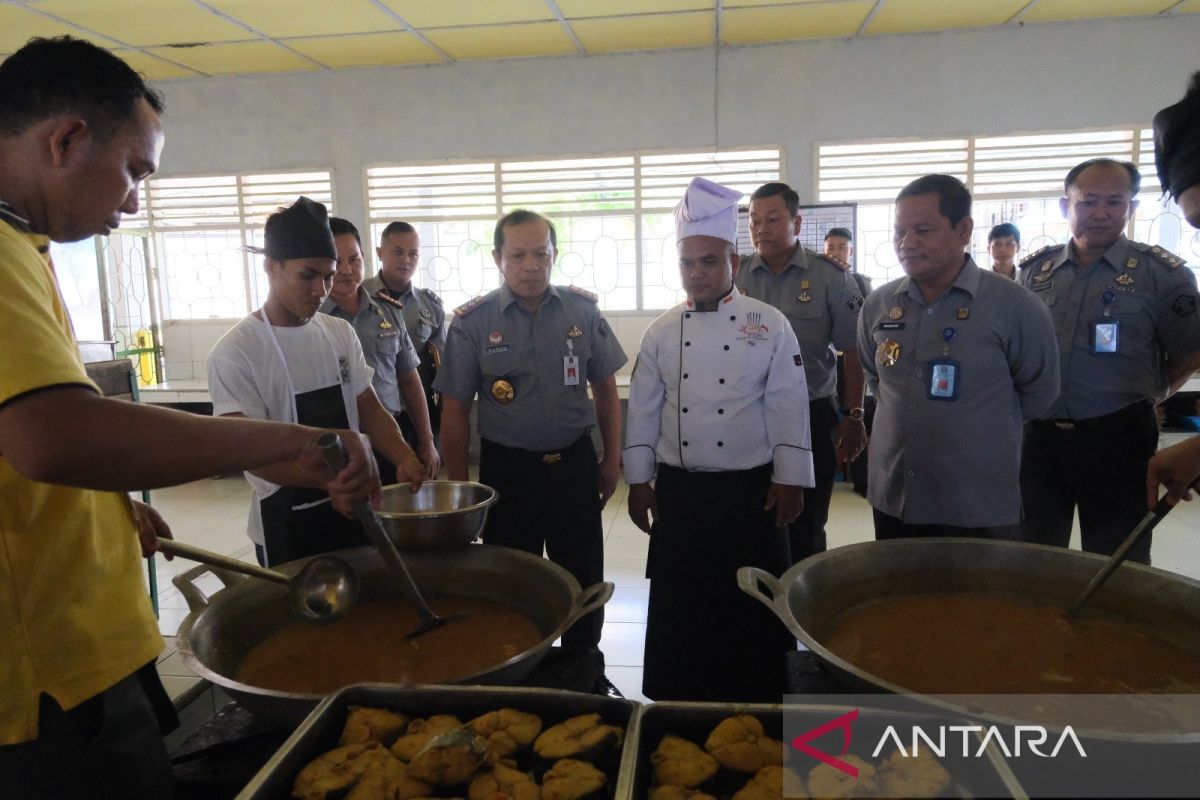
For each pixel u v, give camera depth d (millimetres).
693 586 1909
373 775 732
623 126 5195
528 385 2168
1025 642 1116
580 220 5363
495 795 706
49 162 832
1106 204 2148
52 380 714
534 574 1268
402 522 1297
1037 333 1690
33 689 836
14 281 746
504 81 5242
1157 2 4465
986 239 5074
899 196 1773
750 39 4934
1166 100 4762
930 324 1771
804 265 2896
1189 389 4344
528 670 966
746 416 1848
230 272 5719
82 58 824
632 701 826
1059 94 4832
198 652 1026
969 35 4848
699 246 1814
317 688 1052
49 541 849
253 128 5480
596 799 714
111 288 5531
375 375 2832
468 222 5449
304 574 1177
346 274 2760
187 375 5871
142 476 754
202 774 953
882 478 1888
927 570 1273
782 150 5090
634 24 4594
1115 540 2227
